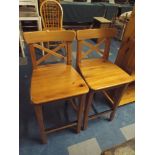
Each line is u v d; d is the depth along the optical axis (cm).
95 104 170
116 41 334
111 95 168
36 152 120
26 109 154
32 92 99
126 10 366
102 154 73
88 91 105
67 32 115
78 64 136
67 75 119
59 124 141
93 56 252
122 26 314
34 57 118
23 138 129
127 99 171
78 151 123
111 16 362
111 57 265
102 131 141
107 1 369
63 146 126
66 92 101
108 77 122
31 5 236
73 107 154
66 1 325
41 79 112
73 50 272
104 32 129
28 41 109
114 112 145
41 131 114
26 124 140
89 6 326
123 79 121
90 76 121
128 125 150
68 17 326
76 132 136
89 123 148
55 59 235
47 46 230
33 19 208
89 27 358
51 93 99
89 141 131
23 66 216
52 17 240
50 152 121
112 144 131
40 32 110
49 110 157
